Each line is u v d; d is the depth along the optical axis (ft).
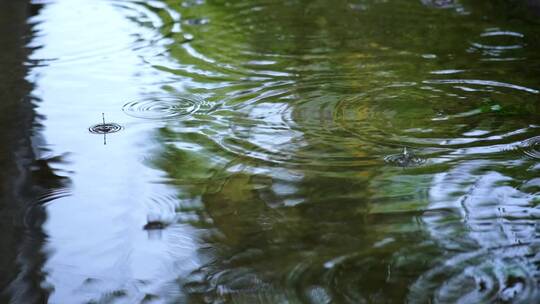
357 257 8.54
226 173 10.73
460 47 16.44
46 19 19.36
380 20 18.71
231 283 8.11
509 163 10.84
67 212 9.68
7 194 10.16
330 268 8.34
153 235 9.11
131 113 13.08
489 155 11.14
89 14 19.86
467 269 8.22
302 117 12.80
